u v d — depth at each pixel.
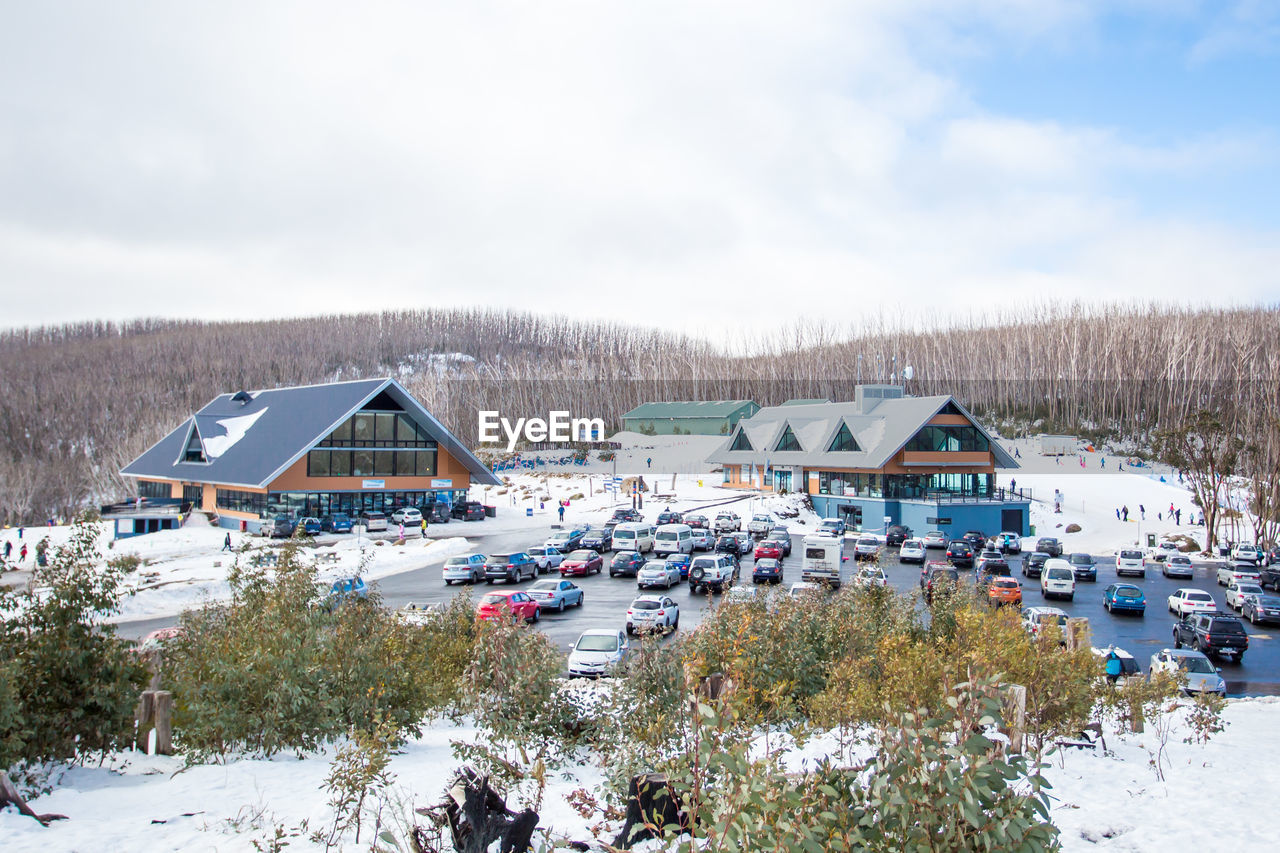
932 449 67.25
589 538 51.78
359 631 16.08
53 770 12.44
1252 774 13.53
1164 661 24.39
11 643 12.81
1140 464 96.50
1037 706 14.02
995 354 135.88
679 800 8.43
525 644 14.30
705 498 75.69
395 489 66.31
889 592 21.98
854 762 11.62
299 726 13.67
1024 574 48.28
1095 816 11.32
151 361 190.62
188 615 18.70
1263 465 66.88
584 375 146.00
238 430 69.62
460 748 12.09
